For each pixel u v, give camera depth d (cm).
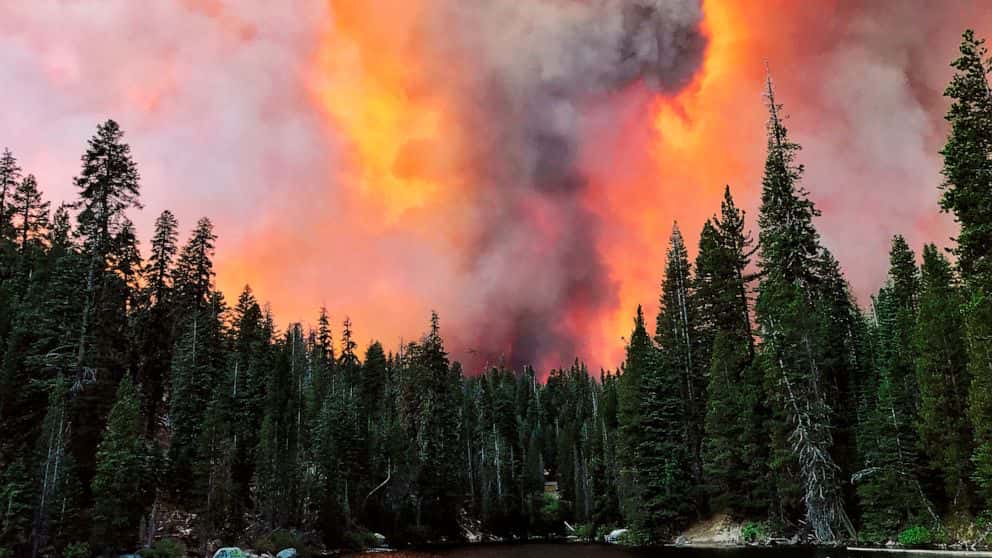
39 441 3884
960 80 3547
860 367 5356
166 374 6650
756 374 4912
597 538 7531
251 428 6581
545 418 15325
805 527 4434
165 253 7000
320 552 6134
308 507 6612
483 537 9181
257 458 5991
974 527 3700
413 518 8350
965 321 3694
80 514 3950
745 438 4744
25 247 6309
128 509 4144
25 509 3712
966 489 3862
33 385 4531
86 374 4462
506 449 10656
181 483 5341
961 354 4028
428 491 8356
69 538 3847
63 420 4088
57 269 4903
